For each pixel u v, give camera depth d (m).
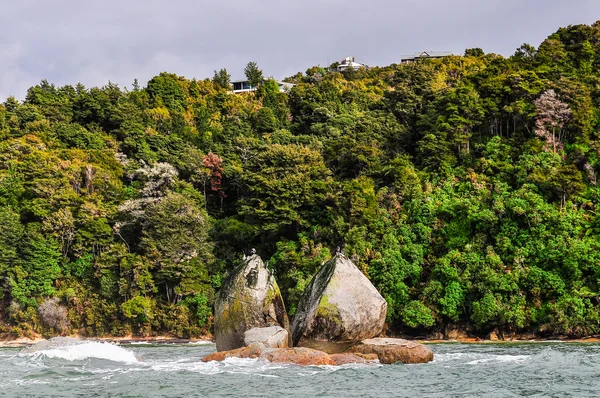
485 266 60.69
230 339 34.22
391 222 69.69
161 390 22.45
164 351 47.09
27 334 72.00
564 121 74.44
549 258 59.38
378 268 64.69
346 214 71.50
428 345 49.38
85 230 78.44
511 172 71.31
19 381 24.92
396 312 62.75
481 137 79.94
